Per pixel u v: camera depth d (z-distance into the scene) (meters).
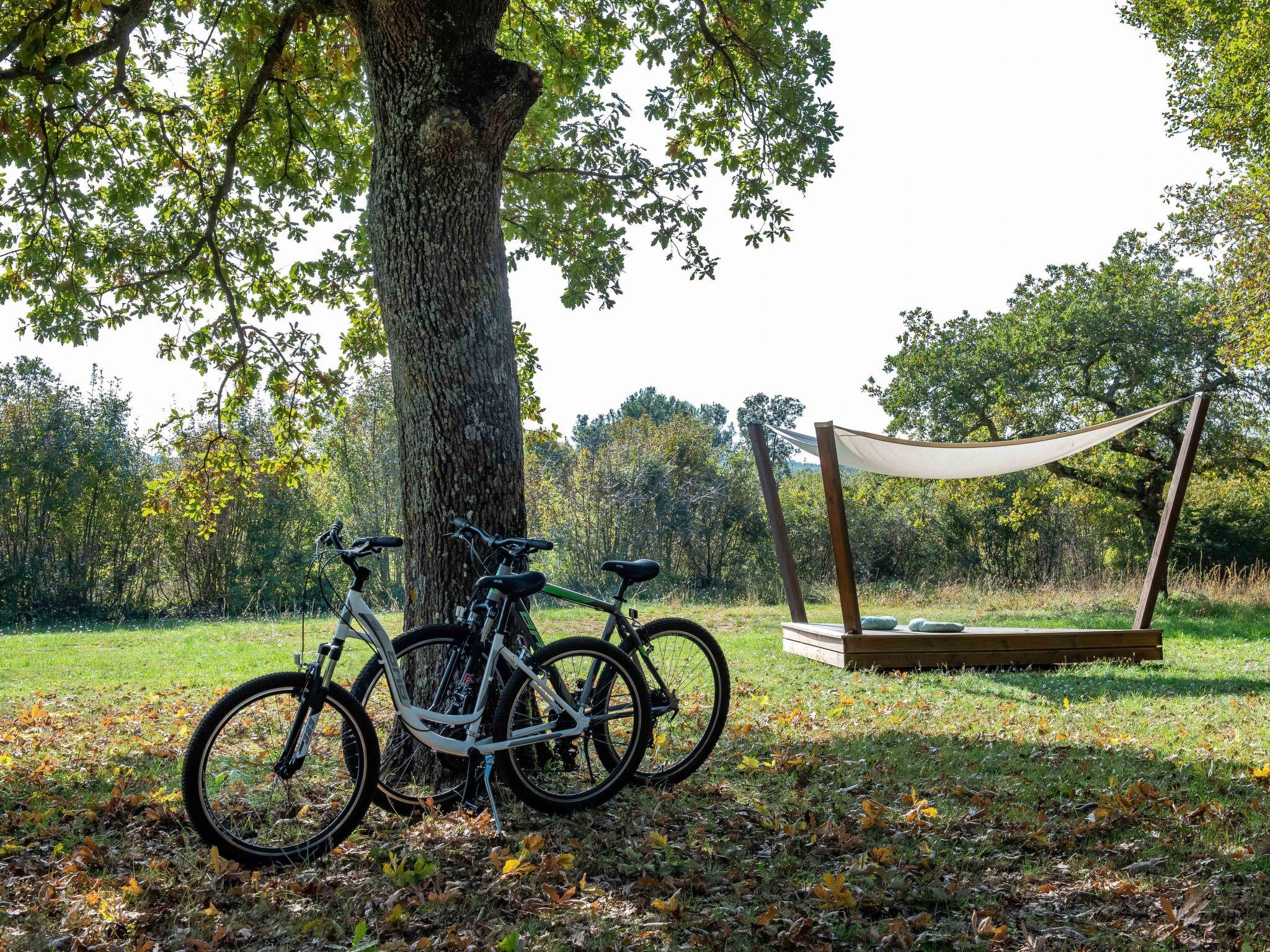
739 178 8.31
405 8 4.23
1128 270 18.39
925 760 4.93
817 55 7.48
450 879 3.16
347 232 8.42
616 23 8.07
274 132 7.98
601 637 4.30
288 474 9.47
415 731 3.56
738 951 2.63
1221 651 10.80
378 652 3.57
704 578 24.84
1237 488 21.31
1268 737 5.50
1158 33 16.92
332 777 3.64
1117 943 2.65
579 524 23.19
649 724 4.04
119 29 6.00
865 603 20.09
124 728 6.81
